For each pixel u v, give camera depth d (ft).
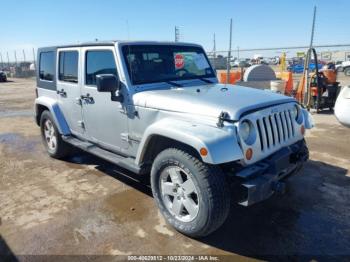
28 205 13.34
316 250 10.16
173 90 12.91
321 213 12.30
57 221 12.00
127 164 12.69
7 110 38.96
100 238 10.88
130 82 12.75
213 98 11.19
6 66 147.13
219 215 9.87
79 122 16.15
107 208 12.91
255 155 10.14
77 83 15.67
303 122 12.78
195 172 9.85
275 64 104.58
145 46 13.71
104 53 13.67
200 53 16.01
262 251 10.15
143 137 11.35
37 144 22.62
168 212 11.34
